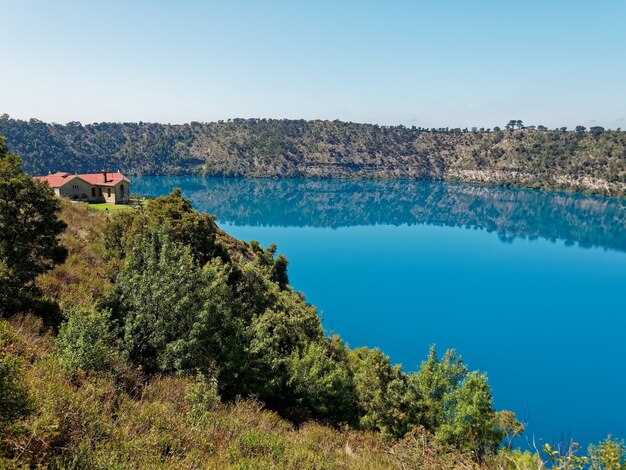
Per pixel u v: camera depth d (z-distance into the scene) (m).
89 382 10.16
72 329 12.01
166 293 16.50
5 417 6.43
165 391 12.60
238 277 33.69
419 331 63.62
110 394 10.11
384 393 22.70
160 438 8.52
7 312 14.02
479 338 62.44
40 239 15.08
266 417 15.57
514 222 191.25
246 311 25.92
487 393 18.48
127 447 7.61
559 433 38.00
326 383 21.95
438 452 11.64
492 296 86.50
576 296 88.88
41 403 7.59
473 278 100.31
